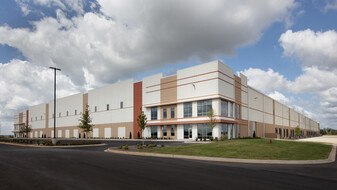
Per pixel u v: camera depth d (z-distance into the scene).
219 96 37.16
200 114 39.41
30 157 13.68
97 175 8.45
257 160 13.38
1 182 7.39
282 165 11.98
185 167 10.57
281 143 23.67
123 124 53.12
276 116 70.56
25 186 6.91
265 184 7.43
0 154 15.39
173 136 43.38
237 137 43.06
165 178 8.05
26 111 98.75
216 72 37.81
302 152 17.25
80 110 66.94
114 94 56.47
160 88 46.12
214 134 37.34
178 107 42.91
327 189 7.03
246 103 48.66
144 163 11.70
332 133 160.50
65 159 12.82
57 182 7.38
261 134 56.34
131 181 7.55
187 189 6.66
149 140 42.47
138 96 50.47
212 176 8.52
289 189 6.91
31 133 92.75
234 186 7.10
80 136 66.06
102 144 32.28
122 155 16.09
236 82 44.50
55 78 31.50
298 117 101.12
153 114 47.31
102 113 59.28
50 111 81.50
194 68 40.91
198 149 18.77
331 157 15.59
